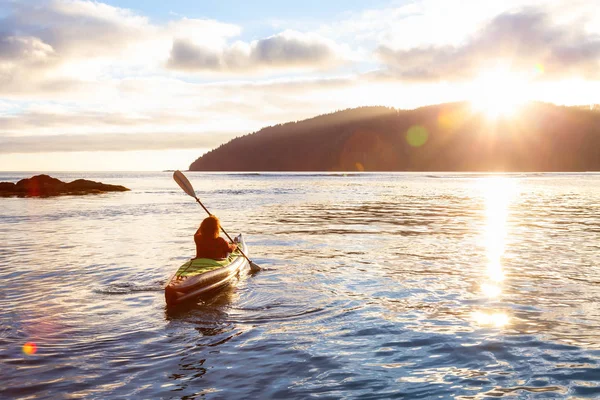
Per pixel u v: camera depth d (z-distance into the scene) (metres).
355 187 53.34
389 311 6.25
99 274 8.66
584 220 17.84
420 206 25.53
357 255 10.61
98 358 4.71
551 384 4.02
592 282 7.77
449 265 9.36
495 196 34.66
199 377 4.25
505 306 6.40
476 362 4.52
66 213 22.14
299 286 7.72
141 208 25.09
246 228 15.89
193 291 6.89
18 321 5.89
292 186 57.53
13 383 4.12
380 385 4.05
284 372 4.34
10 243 12.57
